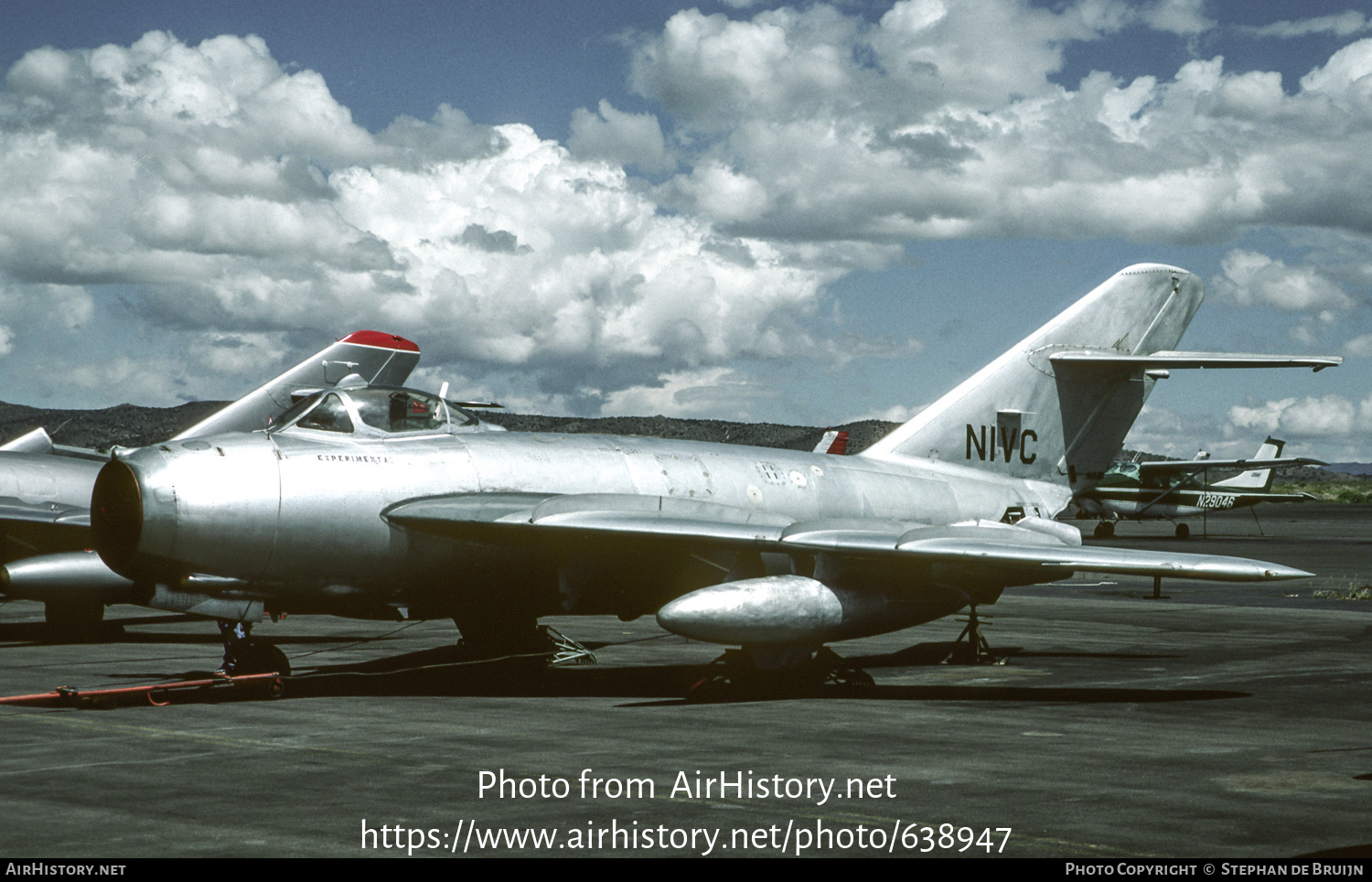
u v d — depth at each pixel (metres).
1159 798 7.36
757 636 11.77
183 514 11.20
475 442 13.55
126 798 7.25
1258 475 65.06
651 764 8.35
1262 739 9.43
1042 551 11.72
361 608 12.80
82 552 17.17
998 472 17.50
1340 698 11.79
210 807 7.03
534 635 14.71
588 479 13.97
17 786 7.56
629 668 14.27
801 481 15.70
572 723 10.16
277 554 11.74
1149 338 18.08
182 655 15.70
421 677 13.28
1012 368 17.47
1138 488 57.72
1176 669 14.27
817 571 12.68
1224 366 16.31
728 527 12.56
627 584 13.82
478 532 12.58
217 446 11.73
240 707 10.99
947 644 16.91
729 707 11.20
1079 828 6.65
